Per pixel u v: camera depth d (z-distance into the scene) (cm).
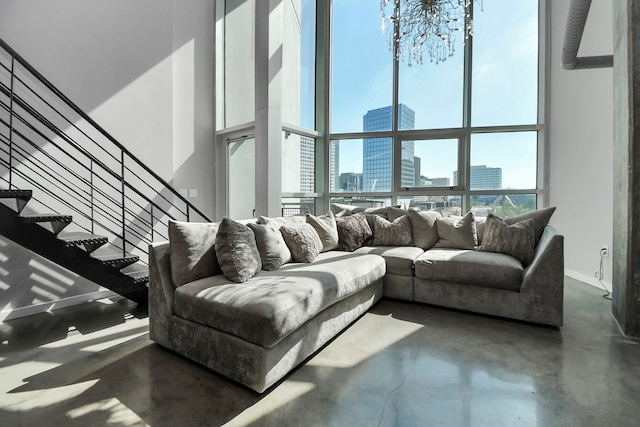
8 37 288
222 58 504
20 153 290
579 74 399
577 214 405
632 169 232
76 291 327
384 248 368
